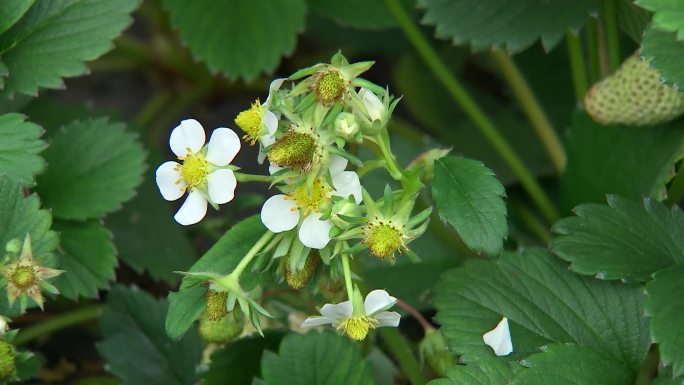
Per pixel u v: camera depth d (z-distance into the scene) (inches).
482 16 26.5
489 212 22.0
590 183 26.6
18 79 24.5
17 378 23.3
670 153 25.5
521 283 23.5
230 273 21.9
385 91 21.5
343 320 21.9
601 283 23.3
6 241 23.5
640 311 23.1
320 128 21.3
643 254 23.2
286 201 21.5
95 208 25.5
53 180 25.7
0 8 24.2
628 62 25.2
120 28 24.9
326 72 21.4
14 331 22.7
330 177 21.3
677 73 23.1
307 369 23.4
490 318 23.2
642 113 25.2
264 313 21.4
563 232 23.5
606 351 23.0
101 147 26.0
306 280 21.8
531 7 26.4
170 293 22.1
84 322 28.4
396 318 21.9
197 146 21.9
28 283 22.5
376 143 22.2
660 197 24.6
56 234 23.5
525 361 22.4
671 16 22.2
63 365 28.5
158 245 27.8
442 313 23.4
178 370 25.8
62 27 24.8
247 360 24.8
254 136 21.7
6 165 23.8
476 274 23.6
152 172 28.7
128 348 25.8
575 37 27.2
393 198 21.7
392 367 26.6
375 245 21.2
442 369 23.8
